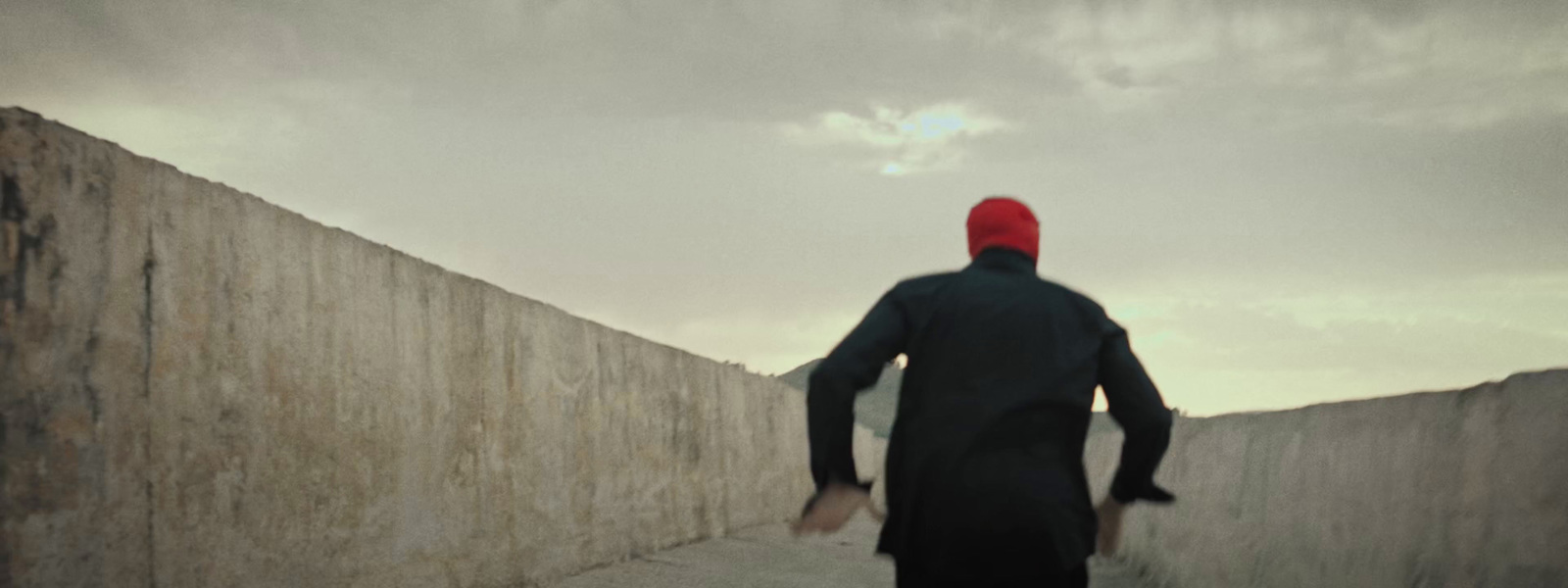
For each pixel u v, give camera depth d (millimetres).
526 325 7238
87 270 3701
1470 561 3449
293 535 4734
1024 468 2330
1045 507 2287
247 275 4508
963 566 2297
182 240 4148
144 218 3961
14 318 3439
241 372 4438
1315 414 4879
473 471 6418
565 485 7719
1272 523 5133
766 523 13398
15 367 3436
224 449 4328
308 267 4938
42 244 3543
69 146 3648
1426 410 3893
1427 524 3729
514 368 7031
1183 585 6562
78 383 3650
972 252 2727
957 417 2371
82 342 3672
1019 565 2277
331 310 5102
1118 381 2504
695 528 10633
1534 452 3246
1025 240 2689
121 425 3812
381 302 5543
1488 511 3408
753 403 13141
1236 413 6219
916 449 2395
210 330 4273
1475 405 3598
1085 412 2420
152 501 3943
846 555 10352
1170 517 7219
